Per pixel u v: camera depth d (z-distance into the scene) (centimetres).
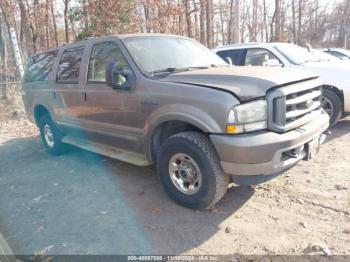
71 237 324
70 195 419
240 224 327
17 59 1091
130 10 1305
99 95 439
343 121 715
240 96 307
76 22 1386
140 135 398
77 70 489
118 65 396
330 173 436
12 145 696
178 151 350
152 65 400
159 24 1429
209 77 348
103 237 320
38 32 1756
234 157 307
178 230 323
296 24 3594
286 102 322
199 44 497
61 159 572
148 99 371
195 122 327
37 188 450
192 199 350
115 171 491
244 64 723
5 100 1018
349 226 312
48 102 561
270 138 307
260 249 288
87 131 490
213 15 2416
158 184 433
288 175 436
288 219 330
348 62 694
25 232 339
